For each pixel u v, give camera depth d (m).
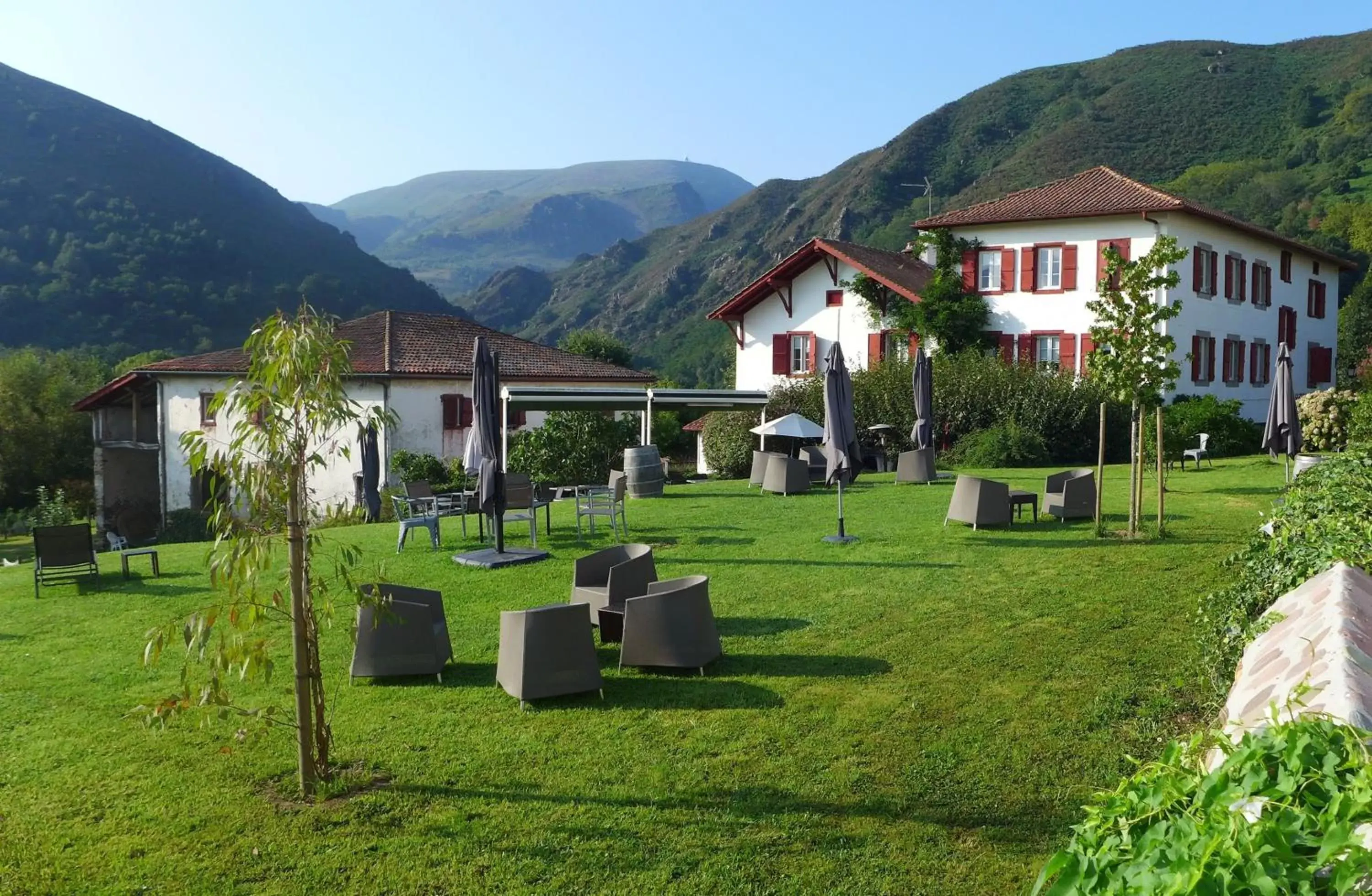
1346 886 1.78
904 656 7.79
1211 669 5.46
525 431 26.55
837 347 13.20
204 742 6.66
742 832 5.10
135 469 38.28
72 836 5.30
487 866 4.87
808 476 18.80
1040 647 7.78
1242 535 11.77
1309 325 41.12
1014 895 4.42
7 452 42.16
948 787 5.49
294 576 5.61
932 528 13.55
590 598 8.95
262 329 5.35
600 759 6.09
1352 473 7.92
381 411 5.93
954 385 26.89
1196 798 2.20
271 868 4.91
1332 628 3.48
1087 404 26.00
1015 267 32.12
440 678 7.80
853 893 4.50
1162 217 29.88
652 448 19.36
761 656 8.01
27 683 8.20
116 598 11.77
